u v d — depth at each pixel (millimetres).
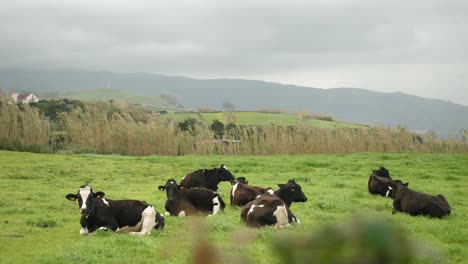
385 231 1080
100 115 42406
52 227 15055
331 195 20703
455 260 11578
